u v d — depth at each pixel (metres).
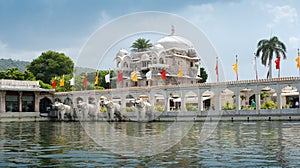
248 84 45.78
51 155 13.95
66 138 21.19
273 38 59.50
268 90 57.88
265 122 37.97
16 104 63.00
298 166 11.29
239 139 19.34
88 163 12.04
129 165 11.59
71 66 91.38
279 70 49.00
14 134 25.66
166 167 11.23
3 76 77.19
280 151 14.51
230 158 12.80
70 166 11.59
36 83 65.69
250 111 43.12
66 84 72.75
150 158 12.86
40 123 47.03
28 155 14.09
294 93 52.53
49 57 89.81
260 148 15.45
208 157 13.04
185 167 11.23
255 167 11.16
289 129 26.48
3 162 12.52
